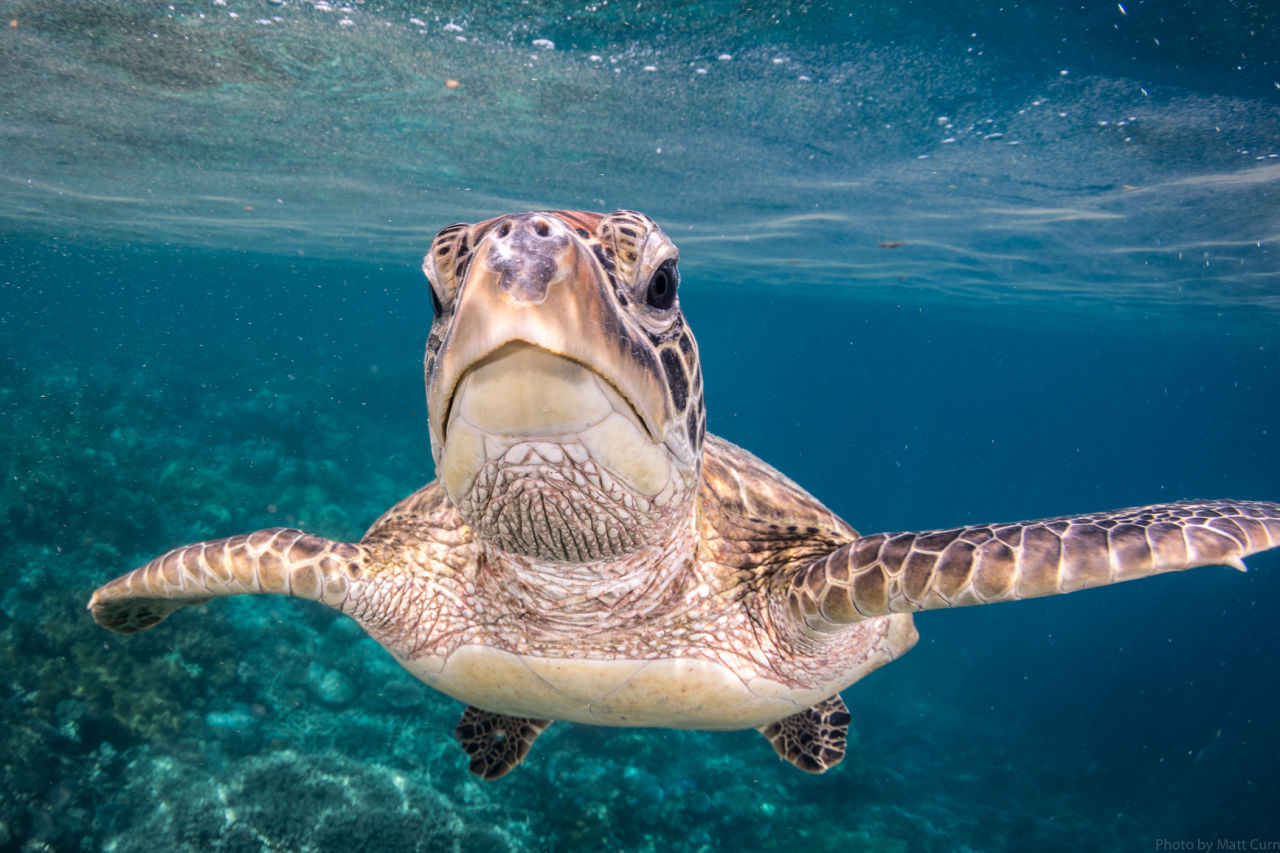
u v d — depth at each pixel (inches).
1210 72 43.4
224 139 69.9
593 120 59.7
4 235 146.2
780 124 57.6
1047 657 112.5
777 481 20.0
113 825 37.6
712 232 102.8
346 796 40.3
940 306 186.5
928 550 12.3
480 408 9.5
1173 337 190.7
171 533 70.9
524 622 15.0
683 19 42.3
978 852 57.6
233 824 37.9
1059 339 238.5
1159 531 11.5
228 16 44.2
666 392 10.6
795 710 17.8
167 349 174.2
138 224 125.6
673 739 56.6
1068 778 78.2
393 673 53.3
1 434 82.4
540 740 50.8
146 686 44.5
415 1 41.7
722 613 15.3
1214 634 136.1
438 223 108.4
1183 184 64.1
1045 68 45.1
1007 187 69.9
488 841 40.6
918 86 48.9
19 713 39.6
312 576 15.7
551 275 8.9
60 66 53.0
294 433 108.3
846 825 54.4
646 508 11.3
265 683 49.9
